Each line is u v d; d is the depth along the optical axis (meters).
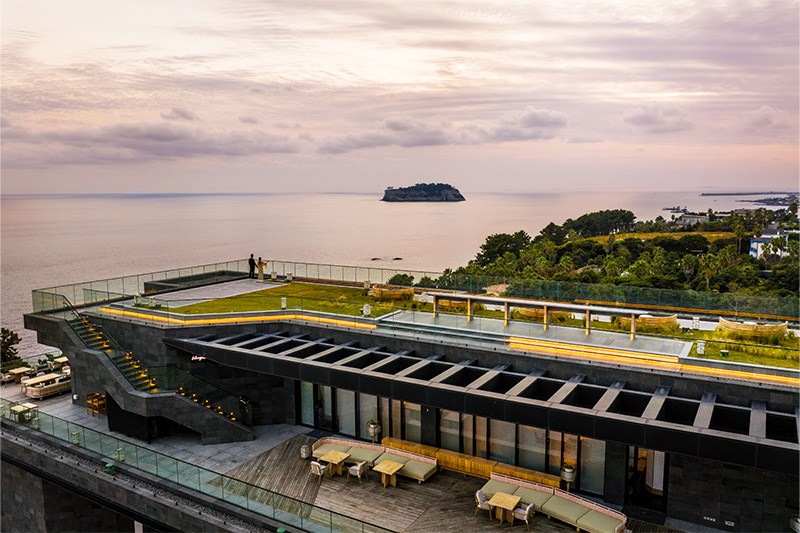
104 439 27.38
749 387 20.39
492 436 24.78
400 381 22.56
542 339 26.02
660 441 17.86
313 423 30.23
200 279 45.12
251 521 22.11
